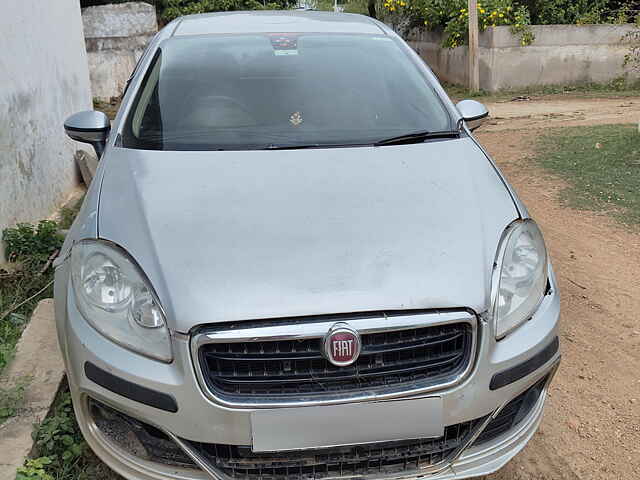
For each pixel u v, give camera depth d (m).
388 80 3.23
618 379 3.12
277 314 1.91
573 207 5.39
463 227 2.24
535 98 11.66
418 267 2.06
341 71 3.24
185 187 2.42
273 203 2.32
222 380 1.93
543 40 12.25
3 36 4.41
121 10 11.48
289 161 2.62
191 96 3.04
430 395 1.97
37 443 2.52
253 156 2.66
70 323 2.12
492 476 2.53
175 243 2.13
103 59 11.55
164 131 2.85
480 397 2.03
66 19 5.98
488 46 12.41
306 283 1.99
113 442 2.14
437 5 14.34
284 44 3.41
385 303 1.95
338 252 2.10
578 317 3.68
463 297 2.00
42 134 5.08
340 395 1.93
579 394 3.01
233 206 2.30
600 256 4.46
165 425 1.97
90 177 5.88
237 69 3.21
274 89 3.10
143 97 3.06
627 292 3.95
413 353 1.98
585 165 6.46
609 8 14.06
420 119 3.03
